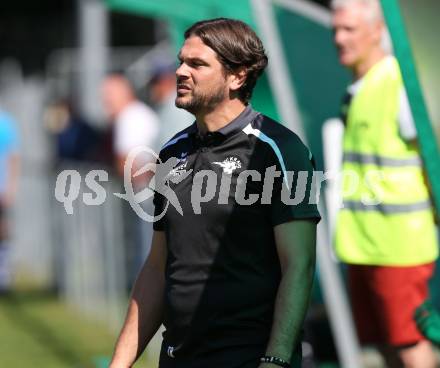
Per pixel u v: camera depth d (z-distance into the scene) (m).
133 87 40.41
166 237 13.70
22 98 51.81
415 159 18.75
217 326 13.27
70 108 39.75
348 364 21.53
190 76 13.31
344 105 19.55
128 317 14.28
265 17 21.98
